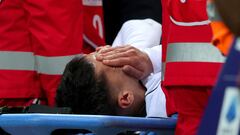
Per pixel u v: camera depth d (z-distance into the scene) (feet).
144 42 21.93
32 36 23.72
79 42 23.47
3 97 23.73
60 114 15.75
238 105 9.29
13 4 23.67
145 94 18.22
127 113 17.95
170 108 17.53
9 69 23.82
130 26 22.65
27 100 24.21
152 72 18.57
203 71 15.62
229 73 9.39
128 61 17.80
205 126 9.53
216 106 9.48
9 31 23.73
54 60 23.35
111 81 17.58
